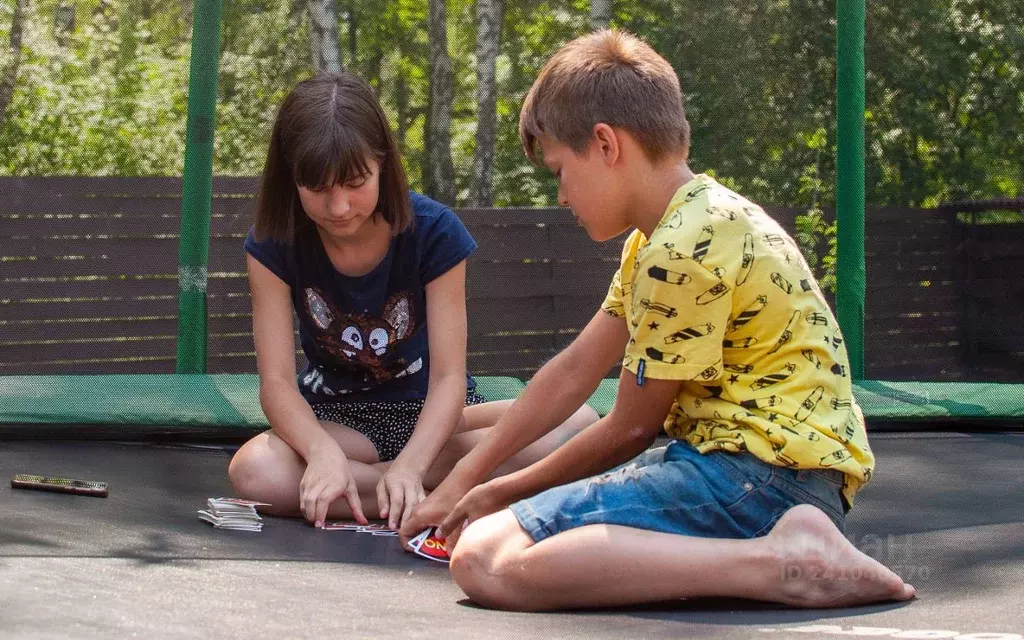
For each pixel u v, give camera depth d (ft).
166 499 6.56
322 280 6.71
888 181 12.77
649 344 4.79
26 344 13.26
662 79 5.06
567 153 5.06
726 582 4.45
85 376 10.07
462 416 7.14
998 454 8.60
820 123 12.92
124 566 4.76
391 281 6.77
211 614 4.02
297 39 12.80
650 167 5.04
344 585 4.66
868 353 12.65
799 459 4.66
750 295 4.76
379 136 6.15
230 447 8.64
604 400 10.18
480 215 13.58
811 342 4.83
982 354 12.78
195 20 10.76
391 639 3.77
